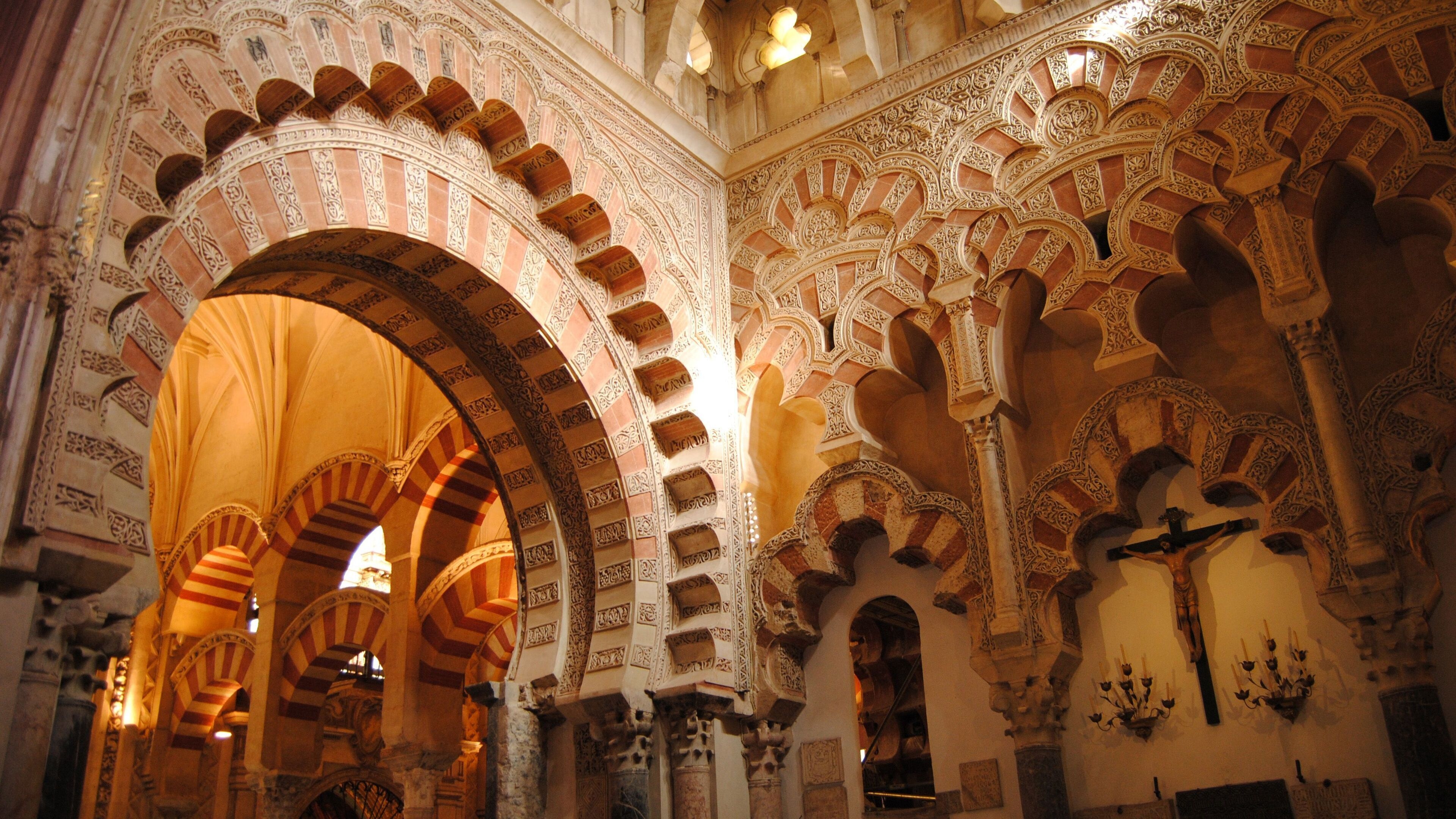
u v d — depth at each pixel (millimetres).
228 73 6582
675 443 9773
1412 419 7250
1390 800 7035
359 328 14320
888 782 10367
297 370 14820
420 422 12750
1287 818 7250
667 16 10250
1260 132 8117
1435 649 7031
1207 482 7902
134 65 6074
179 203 6504
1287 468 7637
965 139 9570
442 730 11820
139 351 6078
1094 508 8305
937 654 8969
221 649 14727
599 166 9289
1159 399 8258
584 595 9367
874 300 9648
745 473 9922
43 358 5270
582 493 9445
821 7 11102
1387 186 7516
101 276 5707
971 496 8812
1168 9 8836
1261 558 7902
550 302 9047
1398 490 7160
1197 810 7543
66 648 5238
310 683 13289
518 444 9594
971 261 9227
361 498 13305
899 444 9797
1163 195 8469
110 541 5383
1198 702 7863
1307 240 7746
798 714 9523
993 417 8805
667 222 9953
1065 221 8852
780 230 10367
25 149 5449
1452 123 7352
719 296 10312
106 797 14492
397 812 17406
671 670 9102
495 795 8766
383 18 7684
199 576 15531
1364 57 7910
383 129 7934
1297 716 7469
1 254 5227
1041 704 8109
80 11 5703
